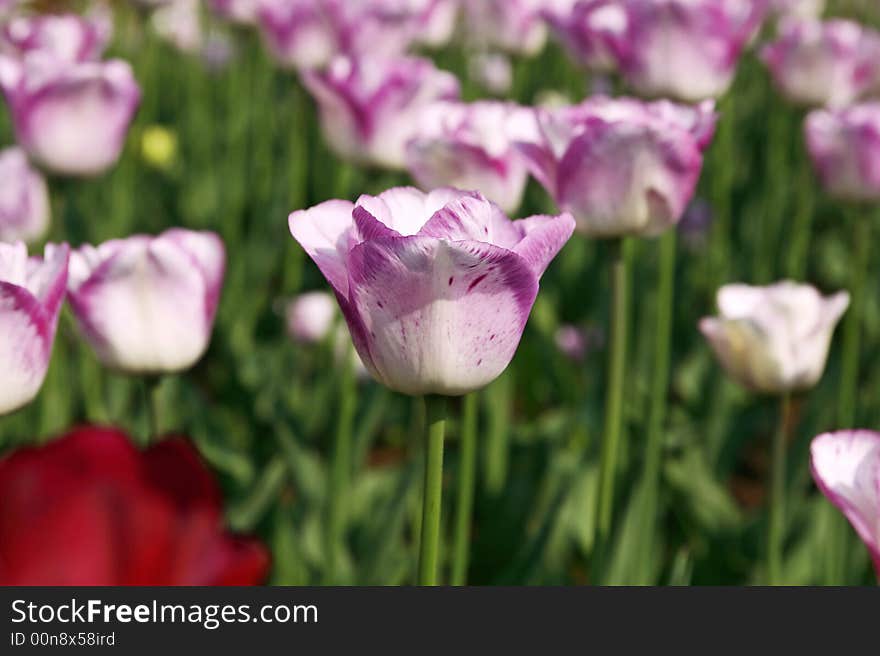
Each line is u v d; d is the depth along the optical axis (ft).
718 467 5.89
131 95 4.66
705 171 8.27
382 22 5.35
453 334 3.62
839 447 3.55
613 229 4.22
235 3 6.86
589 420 5.47
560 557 4.83
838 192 4.99
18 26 5.38
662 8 4.63
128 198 6.67
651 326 5.69
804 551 4.93
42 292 3.75
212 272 4.13
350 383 4.66
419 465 4.84
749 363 4.39
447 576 4.99
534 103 8.20
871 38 5.41
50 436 4.68
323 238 3.66
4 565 2.82
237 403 6.17
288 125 8.70
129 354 4.07
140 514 2.90
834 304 4.38
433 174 4.44
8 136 8.42
